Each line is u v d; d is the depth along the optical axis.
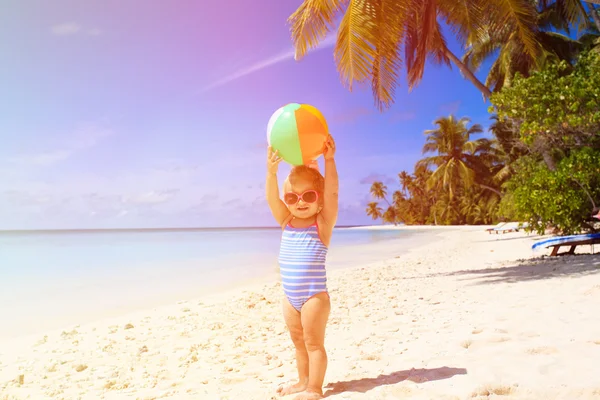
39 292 10.29
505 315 5.19
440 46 13.85
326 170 3.20
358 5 11.29
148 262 18.05
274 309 7.47
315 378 3.02
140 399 3.37
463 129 47.69
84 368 4.45
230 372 4.03
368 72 11.59
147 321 6.87
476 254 16.28
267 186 3.34
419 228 64.00
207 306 8.01
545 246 11.28
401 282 9.81
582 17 17.80
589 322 4.45
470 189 51.78
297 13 12.45
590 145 12.05
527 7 11.92
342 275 12.02
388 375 3.43
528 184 12.56
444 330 4.82
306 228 3.21
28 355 5.11
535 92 11.48
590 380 2.87
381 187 89.31
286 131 3.13
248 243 36.59
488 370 3.24
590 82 10.76
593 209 11.73
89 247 34.03
